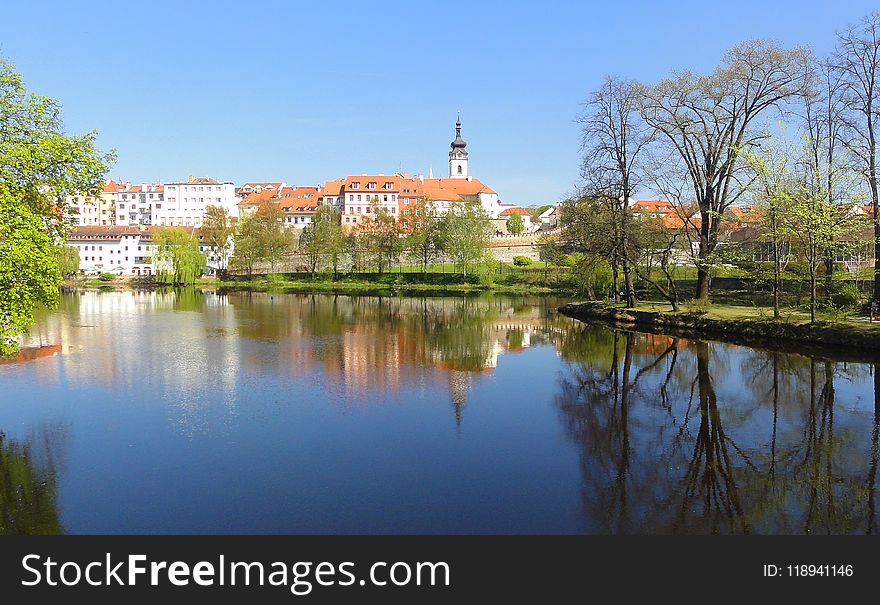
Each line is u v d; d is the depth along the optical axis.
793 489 15.77
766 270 43.00
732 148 41.66
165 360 33.47
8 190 18.72
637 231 52.62
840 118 43.84
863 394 25.33
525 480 16.38
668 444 19.38
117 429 20.72
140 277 136.00
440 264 129.38
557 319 57.12
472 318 58.34
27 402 24.23
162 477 16.50
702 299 49.94
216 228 144.62
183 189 198.00
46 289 19.89
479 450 18.81
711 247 47.38
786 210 37.16
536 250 129.50
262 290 110.75
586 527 13.73
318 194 190.00
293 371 30.69
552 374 30.30
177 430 20.66
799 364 31.27
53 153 20.02
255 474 16.73
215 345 39.19
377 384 27.91
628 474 16.84
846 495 15.38
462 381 28.70
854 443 19.33
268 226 136.62
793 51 42.31
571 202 59.50
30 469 17.09
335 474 16.77
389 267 128.12
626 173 51.50
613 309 54.66
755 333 39.75
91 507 14.72
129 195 197.88
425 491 15.65
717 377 28.97
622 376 29.69
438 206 176.12
